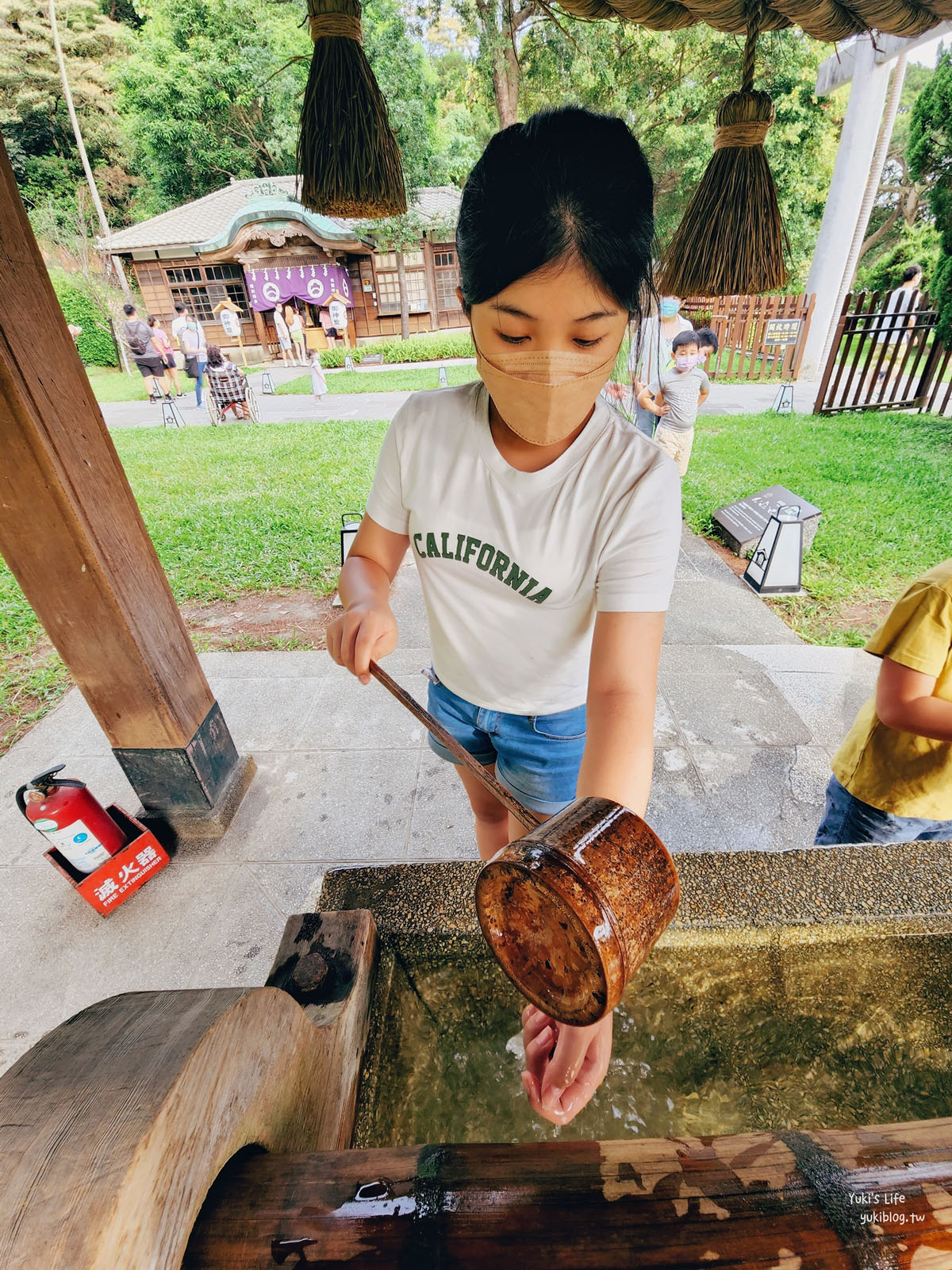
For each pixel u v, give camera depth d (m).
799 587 4.49
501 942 0.65
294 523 5.99
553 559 1.11
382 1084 1.07
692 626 4.06
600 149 0.71
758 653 3.74
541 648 1.27
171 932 2.28
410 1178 0.58
